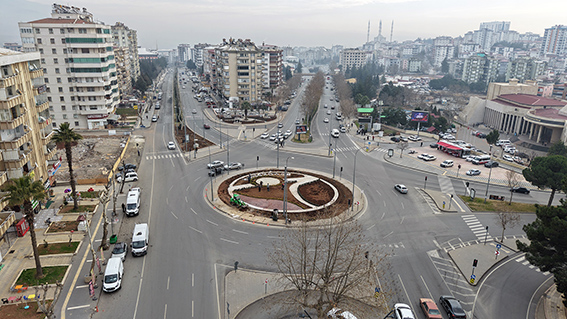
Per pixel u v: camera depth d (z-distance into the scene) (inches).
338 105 7854.3
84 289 1633.9
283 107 6870.1
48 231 2123.5
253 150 4109.3
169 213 2427.4
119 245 1898.4
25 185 1592.0
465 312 1577.3
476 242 2193.7
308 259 1674.5
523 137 5767.7
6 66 2030.0
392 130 5762.8
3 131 1989.4
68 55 4525.1
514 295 1716.3
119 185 2903.5
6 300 1507.1
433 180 3336.6
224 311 1531.7
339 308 1519.4
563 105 5964.6
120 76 6929.1
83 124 4837.6
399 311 1501.0
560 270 1579.7
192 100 7603.4
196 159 3686.0
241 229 2231.8
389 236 2215.8
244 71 6806.1
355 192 2898.6
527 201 2901.1
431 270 1883.6
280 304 1578.5
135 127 5088.6
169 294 1625.2
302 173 3319.4
